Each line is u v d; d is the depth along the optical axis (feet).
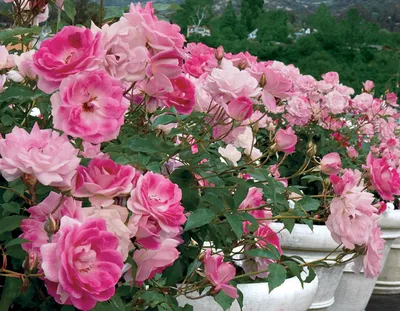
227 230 7.98
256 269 9.16
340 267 13.47
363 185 8.32
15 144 4.57
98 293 4.12
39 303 5.79
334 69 78.89
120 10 7.07
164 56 5.58
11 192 5.34
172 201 5.04
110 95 4.78
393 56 72.23
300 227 12.86
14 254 5.25
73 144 6.00
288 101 16.25
